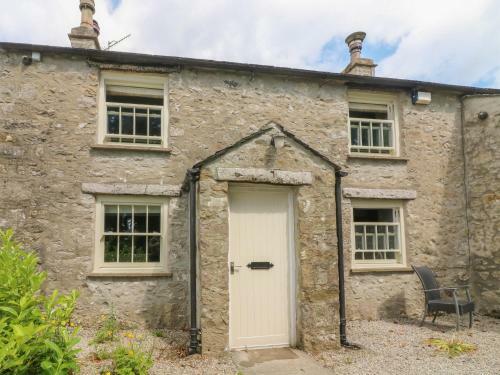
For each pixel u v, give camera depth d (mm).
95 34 7461
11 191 6176
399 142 8008
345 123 7641
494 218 7605
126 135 6859
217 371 4418
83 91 6625
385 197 7566
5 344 2381
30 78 6465
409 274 7508
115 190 6465
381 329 6410
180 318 6422
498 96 7801
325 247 5391
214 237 5074
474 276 7820
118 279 6324
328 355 5051
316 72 7340
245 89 7258
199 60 6863
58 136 6441
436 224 7832
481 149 7922
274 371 4484
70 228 6305
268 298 5414
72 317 6102
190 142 6887
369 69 8844
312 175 5496
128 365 3982
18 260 3184
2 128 6262
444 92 8211
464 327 6574
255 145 5359
